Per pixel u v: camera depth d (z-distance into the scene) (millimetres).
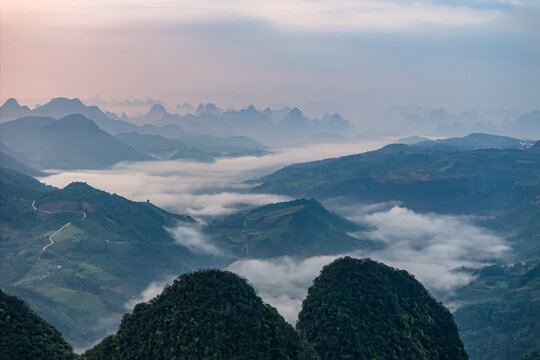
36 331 164625
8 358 151500
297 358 148250
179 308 150250
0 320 161375
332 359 162750
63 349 164125
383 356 164000
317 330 170750
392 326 173750
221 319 146250
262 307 156750
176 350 141250
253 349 143125
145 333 148500
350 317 171625
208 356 139000
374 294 182500
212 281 157125
